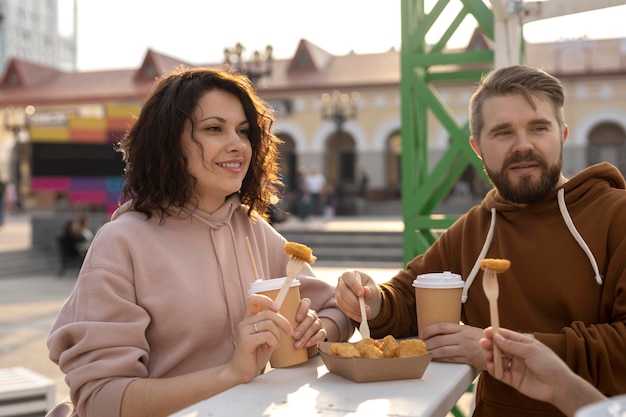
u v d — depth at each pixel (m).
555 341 1.68
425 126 3.78
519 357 1.45
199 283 1.83
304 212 22.45
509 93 1.90
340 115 25.91
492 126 1.93
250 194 2.08
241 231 2.05
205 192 1.93
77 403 1.66
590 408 0.83
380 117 29.28
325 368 1.69
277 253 2.21
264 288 1.67
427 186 3.61
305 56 31.20
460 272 2.21
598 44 26.30
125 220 1.85
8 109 31.72
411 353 1.55
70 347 1.70
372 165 29.47
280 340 1.63
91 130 17.36
